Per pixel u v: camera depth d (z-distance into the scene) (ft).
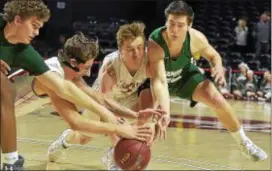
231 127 14.20
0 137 9.94
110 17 54.29
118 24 51.57
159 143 16.90
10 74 11.48
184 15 12.73
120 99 13.61
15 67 10.86
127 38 12.07
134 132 10.12
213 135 19.15
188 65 14.23
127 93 13.44
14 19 10.18
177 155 14.85
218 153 15.42
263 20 42.60
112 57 12.98
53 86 10.38
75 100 10.33
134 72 12.84
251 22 47.98
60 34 49.49
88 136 13.16
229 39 46.37
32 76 11.31
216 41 46.03
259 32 42.60
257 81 37.22
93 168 12.60
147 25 53.01
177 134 19.16
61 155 13.30
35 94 11.50
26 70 10.82
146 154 10.04
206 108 30.40
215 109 14.11
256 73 37.47
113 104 11.92
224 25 49.01
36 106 12.14
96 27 50.62
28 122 21.33
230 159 14.52
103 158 12.45
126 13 54.24
